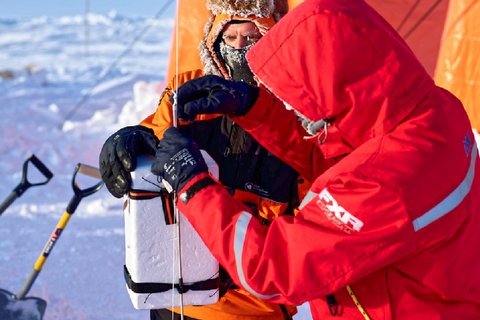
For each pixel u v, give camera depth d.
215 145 2.55
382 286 2.02
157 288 2.23
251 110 2.38
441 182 1.91
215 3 2.61
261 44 2.00
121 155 2.15
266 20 2.60
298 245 1.91
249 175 2.52
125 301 4.31
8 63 21.47
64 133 9.08
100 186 3.41
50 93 12.72
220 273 2.39
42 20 34.75
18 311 3.44
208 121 2.57
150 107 9.25
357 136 1.95
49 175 3.63
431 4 6.72
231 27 2.60
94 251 5.11
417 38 6.82
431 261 1.98
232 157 2.53
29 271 4.76
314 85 1.90
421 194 1.87
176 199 2.06
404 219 1.86
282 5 2.68
